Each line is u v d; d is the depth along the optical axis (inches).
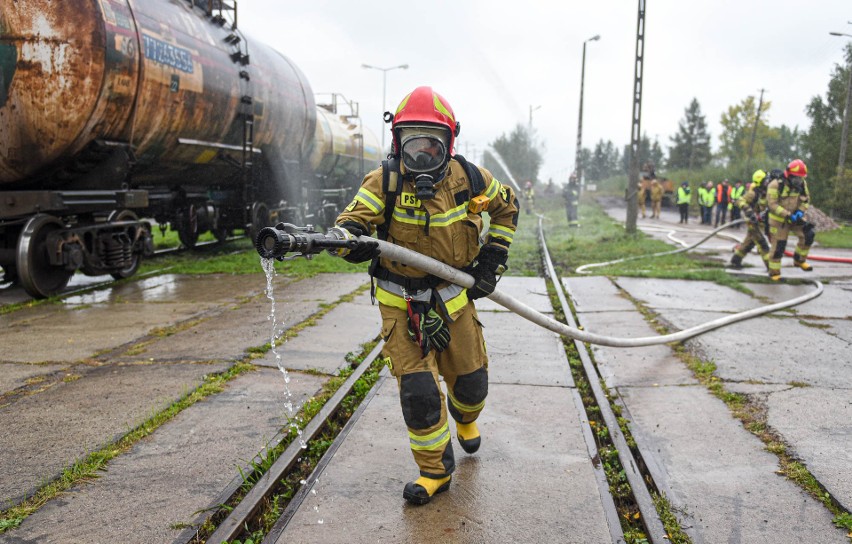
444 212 106.3
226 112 403.2
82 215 339.3
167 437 138.3
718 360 206.2
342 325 253.0
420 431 111.3
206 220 496.4
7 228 315.9
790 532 103.1
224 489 114.4
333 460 127.3
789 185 378.0
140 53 307.3
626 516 112.0
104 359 203.6
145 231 390.9
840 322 267.4
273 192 547.8
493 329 250.5
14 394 169.0
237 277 391.2
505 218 117.0
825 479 120.0
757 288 361.7
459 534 101.2
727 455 133.5
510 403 163.0
